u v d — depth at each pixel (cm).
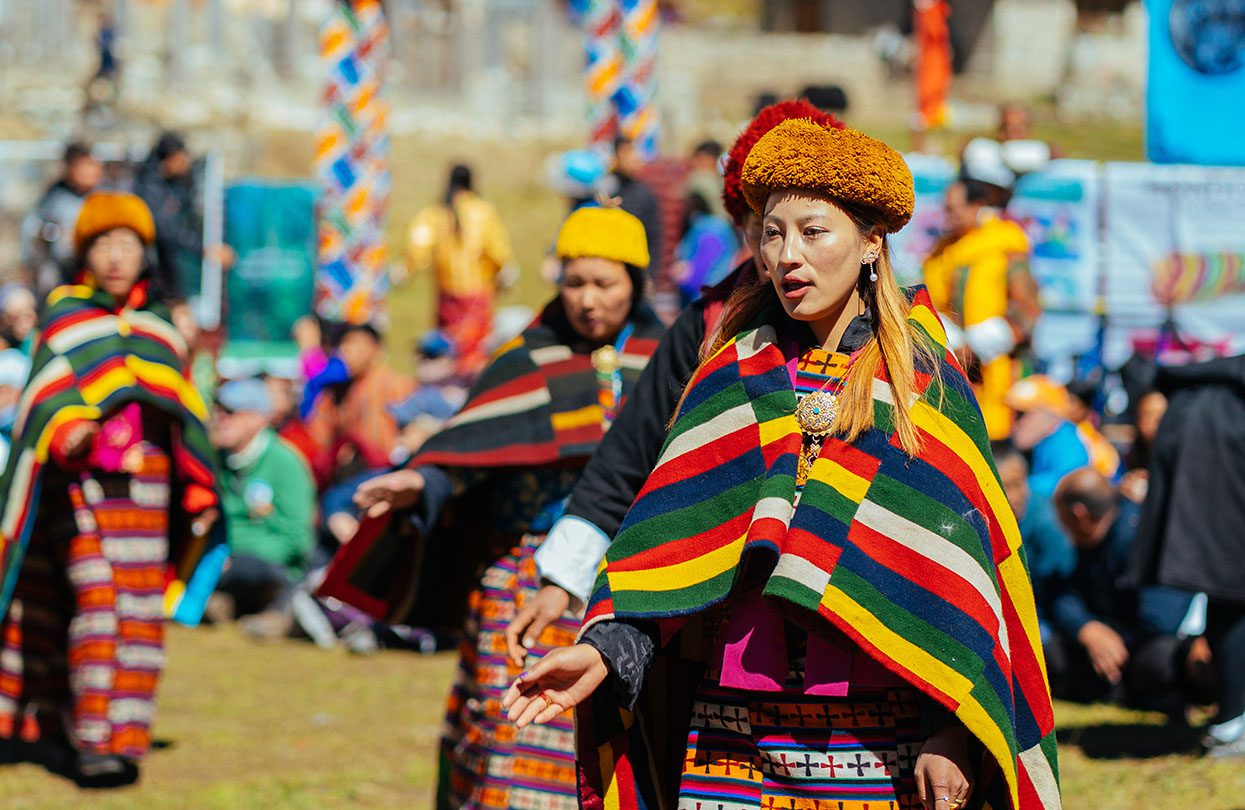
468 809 992
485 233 2994
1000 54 9269
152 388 1321
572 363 1034
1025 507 1652
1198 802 1247
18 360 2212
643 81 3438
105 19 6153
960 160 2173
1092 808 1246
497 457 1002
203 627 2175
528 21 6850
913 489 628
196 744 1488
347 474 2197
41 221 2561
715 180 2619
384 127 3481
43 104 5647
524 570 1004
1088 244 2438
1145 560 1377
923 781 629
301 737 1522
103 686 1311
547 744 962
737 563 641
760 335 677
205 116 5859
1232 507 1329
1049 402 1844
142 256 1338
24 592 1351
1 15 6053
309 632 2047
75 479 1312
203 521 1377
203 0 6250
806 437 656
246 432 2172
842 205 647
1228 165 2397
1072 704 1655
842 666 643
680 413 686
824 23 10225
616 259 1020
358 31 3469
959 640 612
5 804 1266
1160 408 1639
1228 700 1389
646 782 706
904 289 682
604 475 796
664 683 712
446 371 2447
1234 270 2436
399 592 1100
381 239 3516
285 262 3394
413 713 1642
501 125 6638
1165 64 2394
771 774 654
